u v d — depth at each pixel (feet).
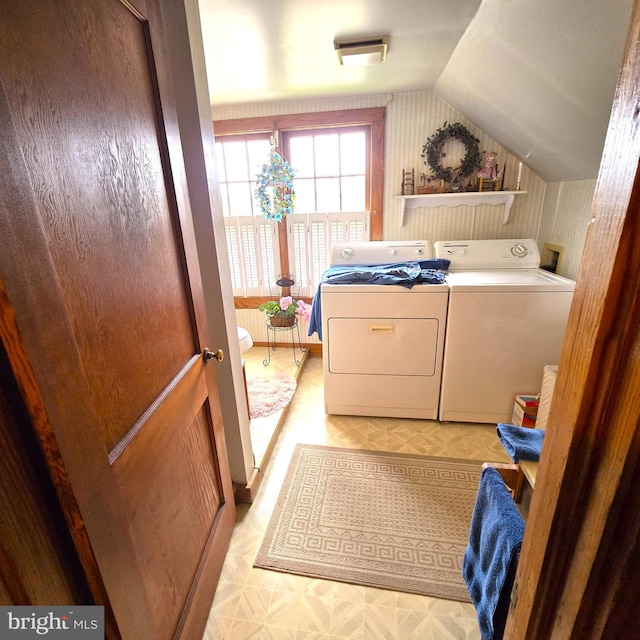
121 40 2.43
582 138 5.46
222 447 4.40
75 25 1.98
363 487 5.63
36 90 1.70
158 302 2.93
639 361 1.18
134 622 2.32
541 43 4.29
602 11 3.32
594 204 1.33
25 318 1.49
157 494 2.84
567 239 7.42
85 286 2.05
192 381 3.51
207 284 4.49
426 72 7.07
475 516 3.61
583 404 1.38
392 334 6.89
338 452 6.46
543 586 1.72
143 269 2.70
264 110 9.06
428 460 6.20
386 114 8.61
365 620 3.85
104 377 2.21
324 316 6.98
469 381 6.92
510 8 4.17
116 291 2.36
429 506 5.25
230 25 5.00
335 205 9.75
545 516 1.66
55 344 1.67
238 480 5.38
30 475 1.56
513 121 6.63
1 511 1.42
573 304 1.46
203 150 4.00
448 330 6.67
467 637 3.68
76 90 1.98
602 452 1.36
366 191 9.48
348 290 6.76
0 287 1.38
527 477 3.26
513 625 2.01
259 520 5.10
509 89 5.74
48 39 1.79
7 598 1.46
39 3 1.73
